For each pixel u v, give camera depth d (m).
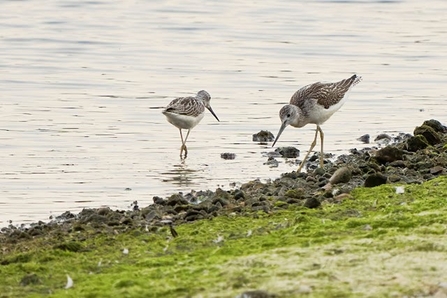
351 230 10.42
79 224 11.93
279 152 19.09
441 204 11.56
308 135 20.94
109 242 10.90
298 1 42.12
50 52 30.45
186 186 16.22
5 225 13.38
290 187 14.30
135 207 14.48
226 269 9.01
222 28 35.56
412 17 39.12
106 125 21.53
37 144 19.55
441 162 14.86
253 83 26.61
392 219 10.70
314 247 9.66
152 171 17.50
